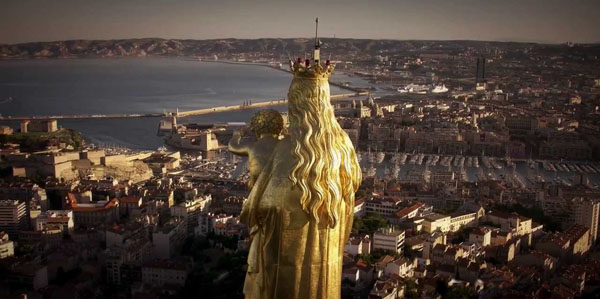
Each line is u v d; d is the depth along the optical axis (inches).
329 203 2138.3
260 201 2151.8
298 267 2181.3
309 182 2101.4
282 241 2159.2
